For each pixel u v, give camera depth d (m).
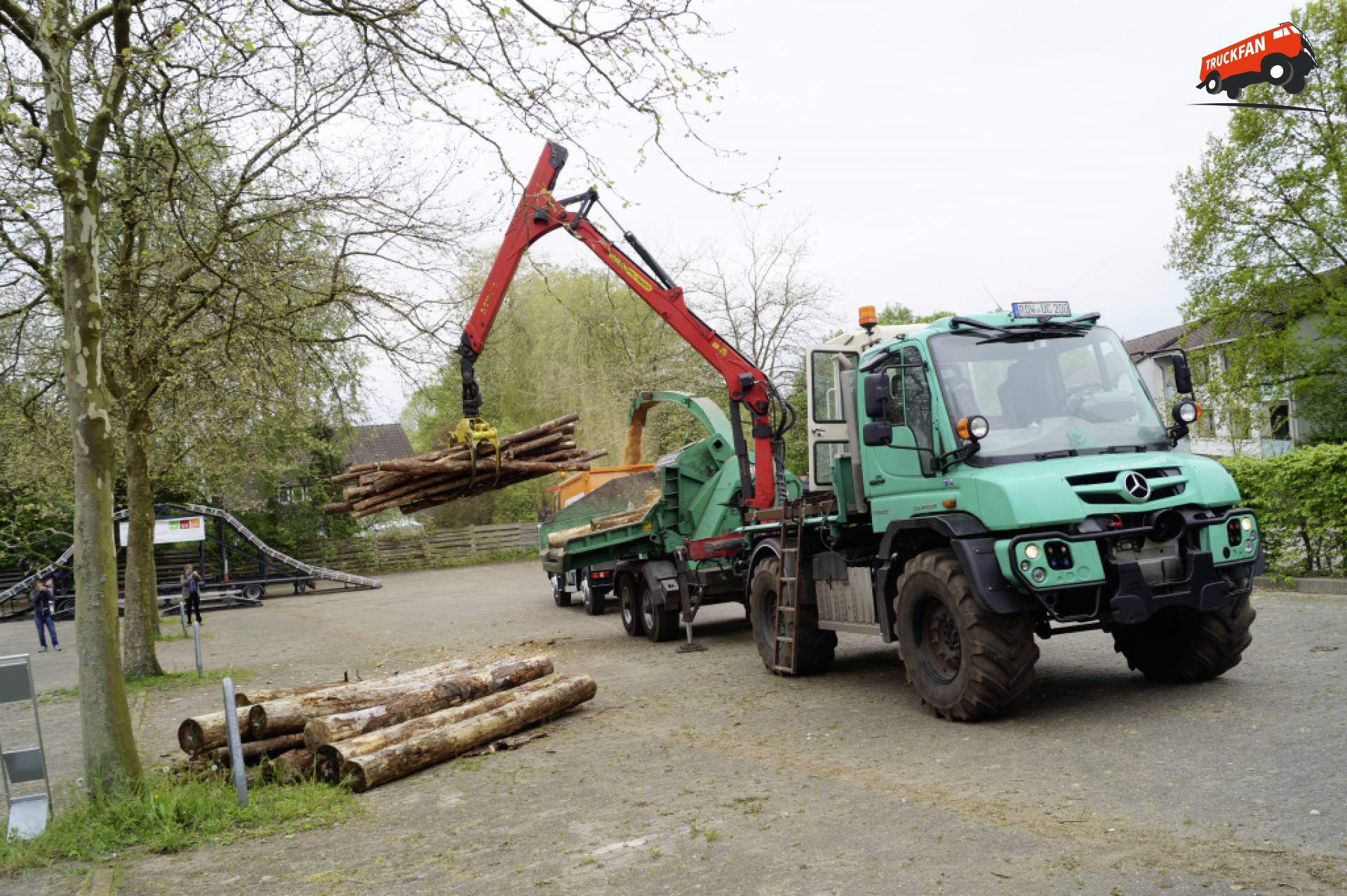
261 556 34.59
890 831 5.39
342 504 9.93
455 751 8.30
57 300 10.94
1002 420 8.03
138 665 15.44
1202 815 5.11
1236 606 7.84
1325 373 25.77
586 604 20.56
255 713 8.09
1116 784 5.77
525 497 46.66
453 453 10.02
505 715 8.84
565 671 12.86
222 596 32.38
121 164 11.51
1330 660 8.59
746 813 6.02
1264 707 7.17
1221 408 27.16
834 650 10.80
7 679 6.96
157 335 13.20
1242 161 25.94
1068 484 7.35
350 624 23.05
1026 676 7.46
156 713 12.21
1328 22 24.75
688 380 30.89
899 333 10.20
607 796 6.78
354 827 6.62
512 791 7.20
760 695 9.92
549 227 12.58
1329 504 12.85
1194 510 7.55
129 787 7.13
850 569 9.77
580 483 21.34
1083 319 8.62
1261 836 4.73
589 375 34.00
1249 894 4.11
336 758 7.68
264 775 7.86
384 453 44.75
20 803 6.90
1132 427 8.11
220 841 6.43
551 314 35.44
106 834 6.53
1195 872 4.39
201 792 7.18
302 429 18.44
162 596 31.47
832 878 4.79
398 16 8.51
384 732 8.05
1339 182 24.33
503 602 25.42
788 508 10.88
